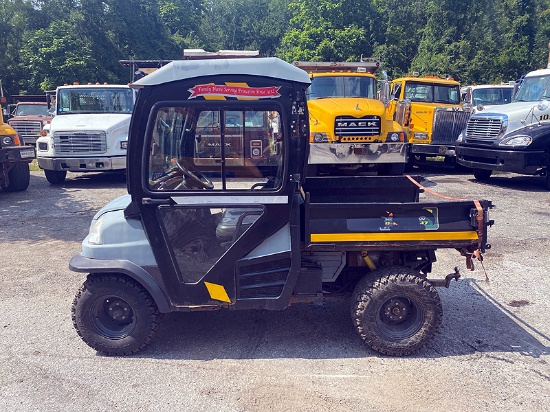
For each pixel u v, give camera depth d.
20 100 24.94
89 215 9.63
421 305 4.27
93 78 30.95
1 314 5.29
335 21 31.12
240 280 4.28
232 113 4.08
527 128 11.65
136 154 4.09
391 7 37.84
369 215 4.25
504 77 35.91
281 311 5.26
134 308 4.27
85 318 4.30
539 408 3.64
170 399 3.75
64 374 4.11
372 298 4.25
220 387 3.90
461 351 4.45
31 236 8.26
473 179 13.45
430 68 33.28
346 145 10.80
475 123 12.61
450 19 35.94
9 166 11.49
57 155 12.46
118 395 3.81
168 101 4.03
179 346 4.54
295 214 4.22
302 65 12.95
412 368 4.17
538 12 42.41
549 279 6.21
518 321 5.07
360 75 12.18
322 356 4.36
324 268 4.61
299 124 4.06
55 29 30.44
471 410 3.62
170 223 4.22
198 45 43.16
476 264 6.73
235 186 4.18
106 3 34.84
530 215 9.20
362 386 3.91
